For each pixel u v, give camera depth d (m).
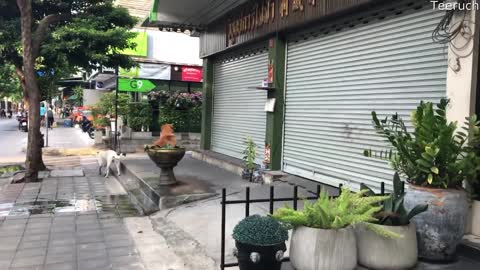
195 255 4.76
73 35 11.10
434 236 4.05
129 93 19.33
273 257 3.55
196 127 17.55
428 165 4.04
